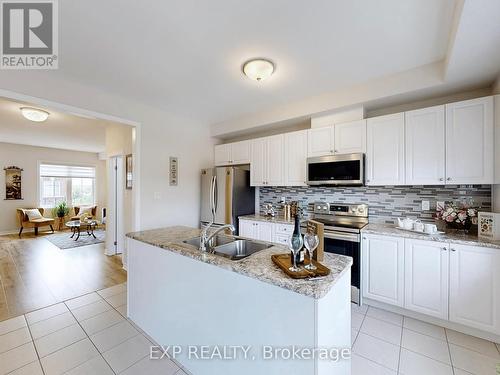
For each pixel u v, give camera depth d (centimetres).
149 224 336
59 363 172
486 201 232
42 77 240
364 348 188
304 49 200
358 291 254
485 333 196
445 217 237
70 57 211
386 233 238
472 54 177
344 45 194
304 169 323
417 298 221
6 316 235
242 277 133
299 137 328
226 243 203
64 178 753
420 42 189
